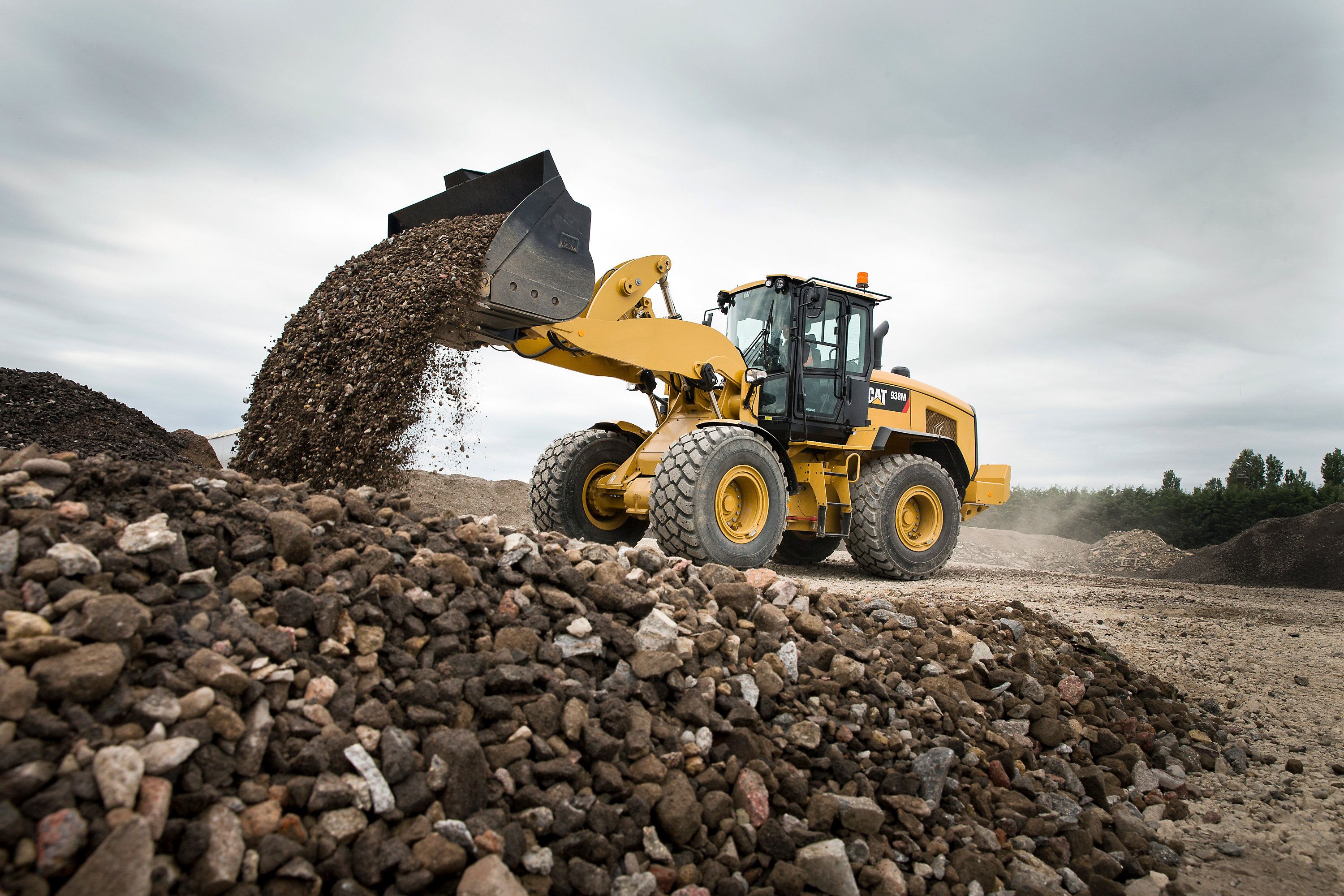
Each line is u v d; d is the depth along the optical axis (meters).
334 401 4.60
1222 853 3.01
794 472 6.42
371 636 2.47
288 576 2.54
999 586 7.71
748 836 2.49
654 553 3.84
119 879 1.51
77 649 1.88
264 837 1.81
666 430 6.59
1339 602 8.77
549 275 5.15
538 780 2.31
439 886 1.95
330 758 2.04
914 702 3.50
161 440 6.00
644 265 6.14
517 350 5.66
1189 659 5.08
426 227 5.47
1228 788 3.55
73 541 2.26
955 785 3.09
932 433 8.45
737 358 6.60
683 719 2.77
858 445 7.38
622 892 2.15
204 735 1.88
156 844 1.67
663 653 2.90
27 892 1.47
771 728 2.99
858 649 3.73
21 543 2.14
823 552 8.47
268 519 2.75
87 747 1.71
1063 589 7.93
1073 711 3.94
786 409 6.68
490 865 1.93
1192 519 17.95
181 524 2.54
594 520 6.80
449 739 2.19
